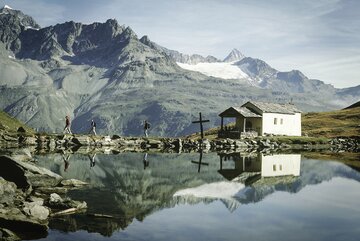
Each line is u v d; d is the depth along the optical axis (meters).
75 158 47.94
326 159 53.72
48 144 71.38
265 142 83.00
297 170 40.78
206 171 38.91
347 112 159.88
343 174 38.09
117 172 36.50
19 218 16.50
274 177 35.12
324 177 35.78
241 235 16.69
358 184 31.98
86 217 18.78
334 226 18.28
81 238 15.58
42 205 20.27
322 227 18.11
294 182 32.47
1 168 25.31
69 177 31.89
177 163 46.06
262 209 21.84
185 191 27.25
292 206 22.80
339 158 55.62
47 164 40.09
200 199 24.47
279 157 56.19
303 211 21.45
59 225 17.23
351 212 21.33
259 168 42.06
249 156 57.34
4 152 46.59
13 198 19.91
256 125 94.12
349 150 76.94
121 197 24.12
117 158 50.25
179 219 19.19
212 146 80.12
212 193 26.64
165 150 69.75
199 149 74.38
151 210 20.94
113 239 15.65
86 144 75.12
